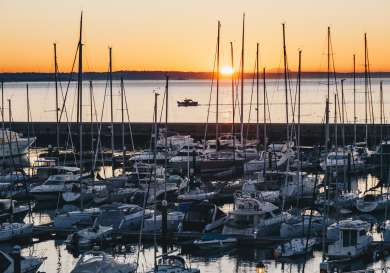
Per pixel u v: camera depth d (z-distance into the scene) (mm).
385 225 56812
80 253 55625
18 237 58844
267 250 55531
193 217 59875
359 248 51250
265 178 78625
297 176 71188
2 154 94750
